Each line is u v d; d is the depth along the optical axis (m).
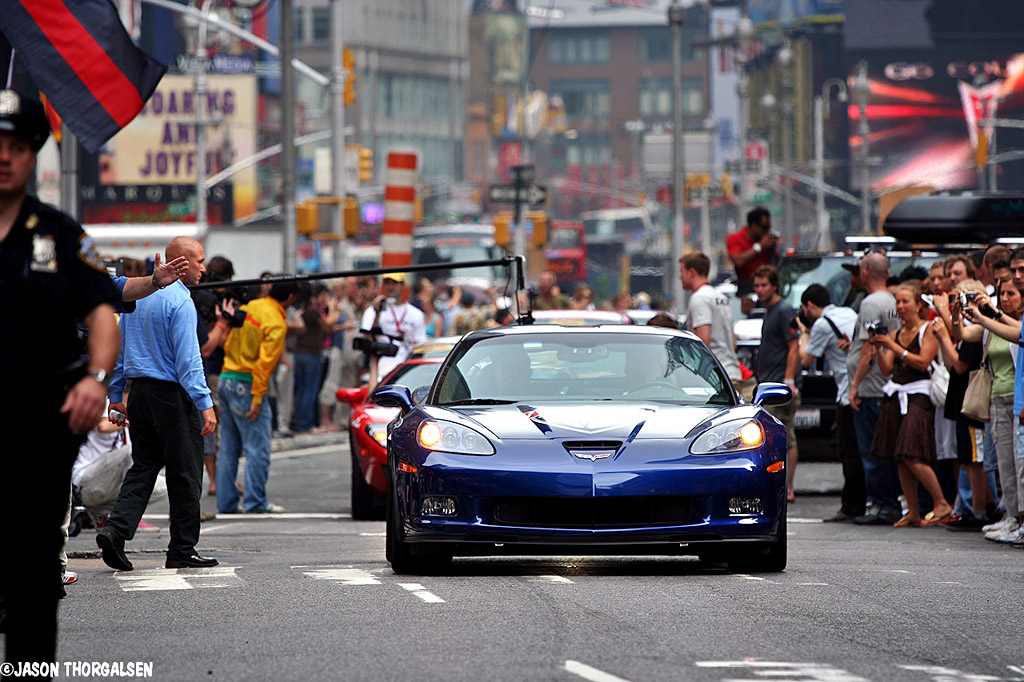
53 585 16.42
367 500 47.84
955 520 43.47
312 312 81.56
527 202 117.44
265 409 49.94
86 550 36.22
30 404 16.33
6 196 16.61
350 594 27.36
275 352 49.47
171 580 30.02
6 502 16.23
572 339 34.56
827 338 49.00
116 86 40.97
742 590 27.81
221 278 49.62
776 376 52.03
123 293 25.66
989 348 39.91
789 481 52.94
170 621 24.45
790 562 33.44
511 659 20.78
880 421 44.22
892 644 22.30
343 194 108.44
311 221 95.94
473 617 24.48
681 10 141.50
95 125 41.00
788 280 64.12
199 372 32.72
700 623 23.91
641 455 29.91
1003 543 38.62
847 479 46.03
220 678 19.75
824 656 21.23
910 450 43.62
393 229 103.62
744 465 30.08
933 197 58.72
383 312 65.12
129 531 32.09
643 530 29.58
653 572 31.41
